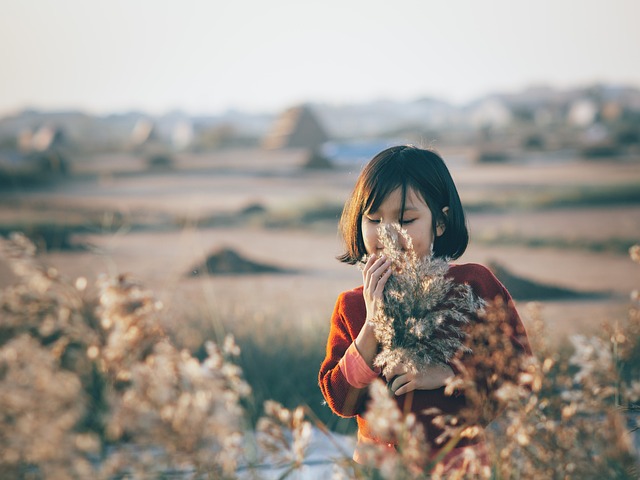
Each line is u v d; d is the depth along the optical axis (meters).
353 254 2.35
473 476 1.59
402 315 1.84
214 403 1.24
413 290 1.83
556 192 32.25
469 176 44.53
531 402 1.58
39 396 1.17
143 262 15.47
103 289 1.42
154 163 72.81
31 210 29.23
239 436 1.33
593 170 46.59
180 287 5.92
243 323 5.69
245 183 46.94
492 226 23.11
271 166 67.00
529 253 17.94
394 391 2.04
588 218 25.16
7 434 1.13
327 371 2.31
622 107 126.69
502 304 2.02
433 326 1.83
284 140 111.81
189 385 1.27
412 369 1.84
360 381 2.11
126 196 38.09
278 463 1.50
